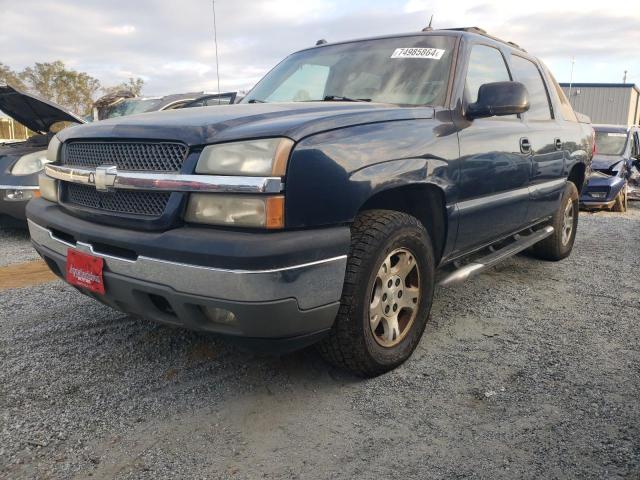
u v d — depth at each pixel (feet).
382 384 9.40
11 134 63.87
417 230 9.63
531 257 18.61
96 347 10.81
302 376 9.68
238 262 7.22
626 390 9.16
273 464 7.25
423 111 10.27
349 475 7.02
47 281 15.48
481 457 7.36
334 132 8.30
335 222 8.07
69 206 9.48
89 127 9.51
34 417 8.32
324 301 8.05
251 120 8.31
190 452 7.52
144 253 7.94
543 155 14.56
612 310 13.30
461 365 10.14
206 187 7.60
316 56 13.66
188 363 10.16
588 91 122.31
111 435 7.90
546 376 9.68
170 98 31.04
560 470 7.06
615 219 29.58
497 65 13.44
